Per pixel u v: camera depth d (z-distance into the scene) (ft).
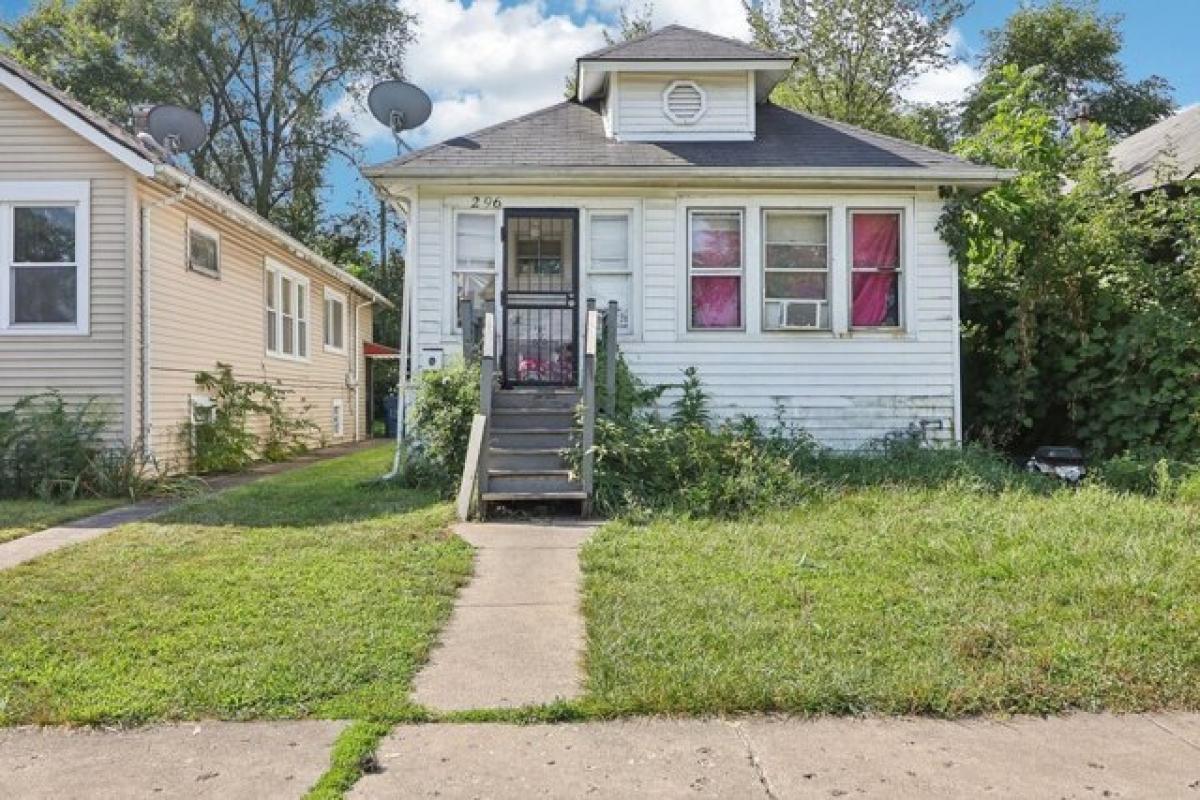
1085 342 34.06
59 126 33.99
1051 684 12.57
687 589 17.02
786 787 9.92
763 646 13.85
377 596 16.65
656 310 35.35
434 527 23.81
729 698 12.00
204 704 11.80
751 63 36.73
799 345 35.50
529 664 13.56
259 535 22.53
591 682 12.64
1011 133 39.88
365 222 105.19
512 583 18.22
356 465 43.21
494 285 35.17
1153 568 17.60
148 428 34.86
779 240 35.83
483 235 35.24
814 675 12.67
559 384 35.17
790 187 35.27
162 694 12.07
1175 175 38.40
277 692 12.13
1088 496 25.62
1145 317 32.71
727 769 10.33
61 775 10.12
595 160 34.76
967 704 11.99
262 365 49.11
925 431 35.42
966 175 34.17
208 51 89.76
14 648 13.79
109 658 13.37
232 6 90.27
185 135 39.68
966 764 10.50
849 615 15.26
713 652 13.64
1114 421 33.81
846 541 20.97
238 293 45.47
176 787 9.82
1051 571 17.76
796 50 81.87
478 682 12.83
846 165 34.45
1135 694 12.38
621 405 31.22
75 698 11.96
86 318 33.81
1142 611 15.24
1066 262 34.63
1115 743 11.11
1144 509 23.36
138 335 34.58
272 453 47.47
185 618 15.20
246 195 98.12
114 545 21.33
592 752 10.75
